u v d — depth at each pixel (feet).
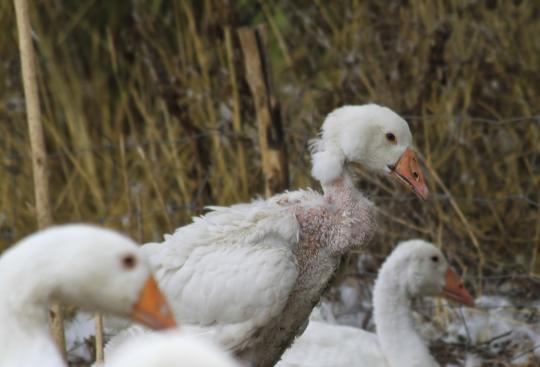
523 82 39.24
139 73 40.88
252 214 23.31
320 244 23.90
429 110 37.99
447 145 37.50
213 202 36.19
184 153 38.19
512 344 32.81
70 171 40.98
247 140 34.99
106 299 14.37
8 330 13.96
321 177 24.61
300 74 41.70
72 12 44.50
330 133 25.09
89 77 44.91
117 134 40.93
